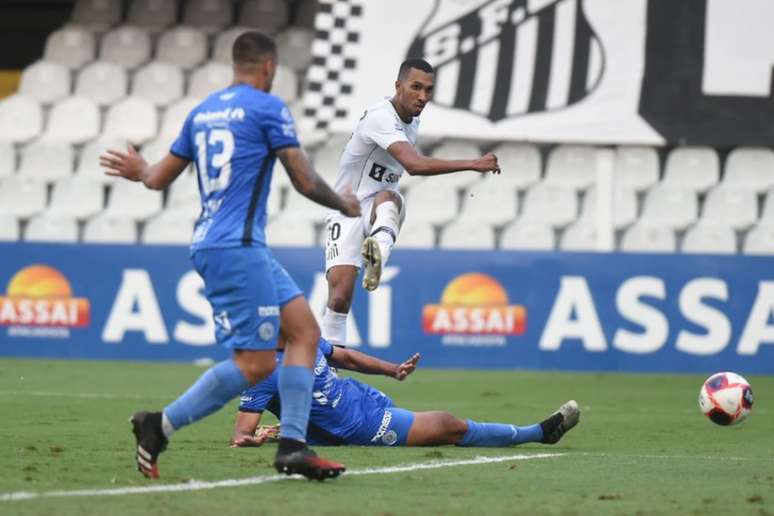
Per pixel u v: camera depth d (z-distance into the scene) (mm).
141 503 17484
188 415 19609
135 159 20906
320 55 54375
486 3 54281
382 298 52219
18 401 36969
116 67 63906
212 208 19734
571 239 56812
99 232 58375
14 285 53875
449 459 23625
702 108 53562
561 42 53969
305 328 20156
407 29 54344
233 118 19703
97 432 28484
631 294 51594
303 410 19875
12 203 60125
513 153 58438
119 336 53281
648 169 57438
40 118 62594
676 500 18891
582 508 17984
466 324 52094
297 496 18531
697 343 51312
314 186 19844
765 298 51125
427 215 57469
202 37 65250
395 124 30578
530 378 48344
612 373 51156
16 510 16688
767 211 57000
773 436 30344
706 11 53781
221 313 19656
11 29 73250
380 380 47219
